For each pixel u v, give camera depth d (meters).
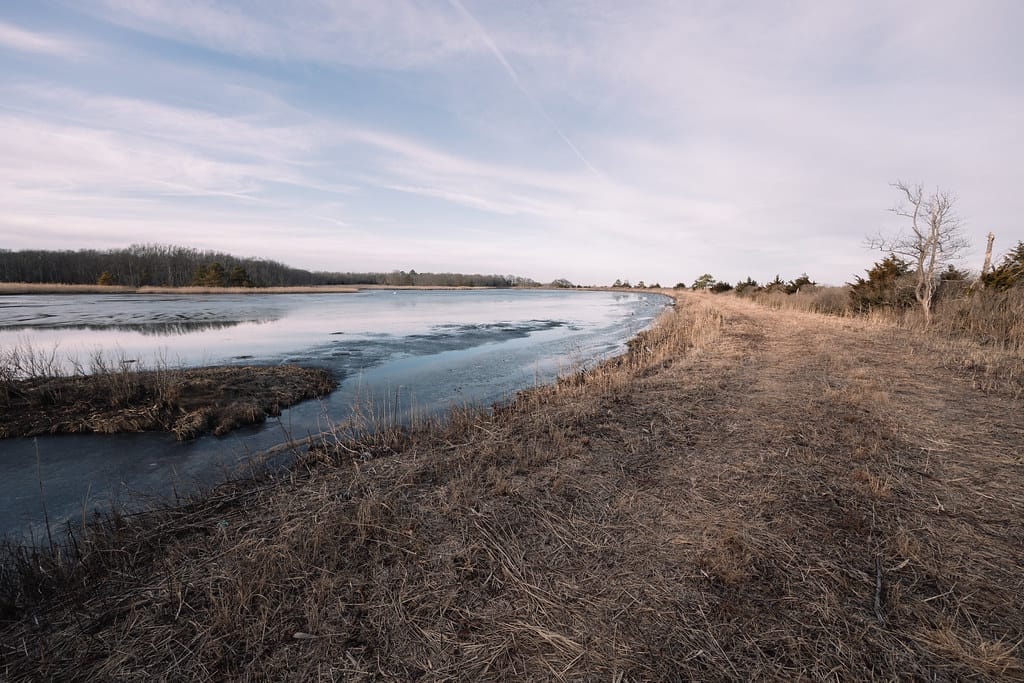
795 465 4.76
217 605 2.86
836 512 3.80
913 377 8.57
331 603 2.92
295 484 5.03
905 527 3.55
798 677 2.25
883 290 20.06
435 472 4.98
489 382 11.16
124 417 7.84
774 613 2.70
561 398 8.07
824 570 3.07
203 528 4.14
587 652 2.46
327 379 11.18
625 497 4.25
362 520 3.77
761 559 3.21
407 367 13.01
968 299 14.82
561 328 23.77
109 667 2.48
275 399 9.20
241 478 5.61
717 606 2.78
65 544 4.15
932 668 2.27
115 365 12.01
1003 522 3.58
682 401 7.46
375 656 2.50
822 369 9.53
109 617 2.91
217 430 7.43
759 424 6.16
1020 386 7.71
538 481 4.62
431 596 2.97
